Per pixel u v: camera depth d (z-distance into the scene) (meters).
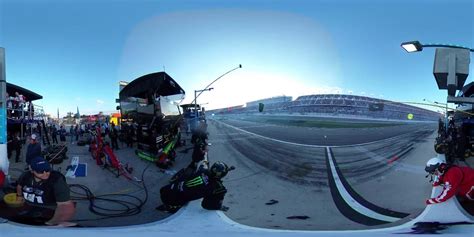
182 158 14.37
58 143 20.55
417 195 8.95
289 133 21.45
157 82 15.52
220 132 22.58
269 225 6.71
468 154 13.64
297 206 8.28
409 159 13.55
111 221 6.74
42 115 22.12
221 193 7.02
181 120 19.19
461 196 6.61
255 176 11.52
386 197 8.90
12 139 14.12
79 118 34.00
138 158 14.27
